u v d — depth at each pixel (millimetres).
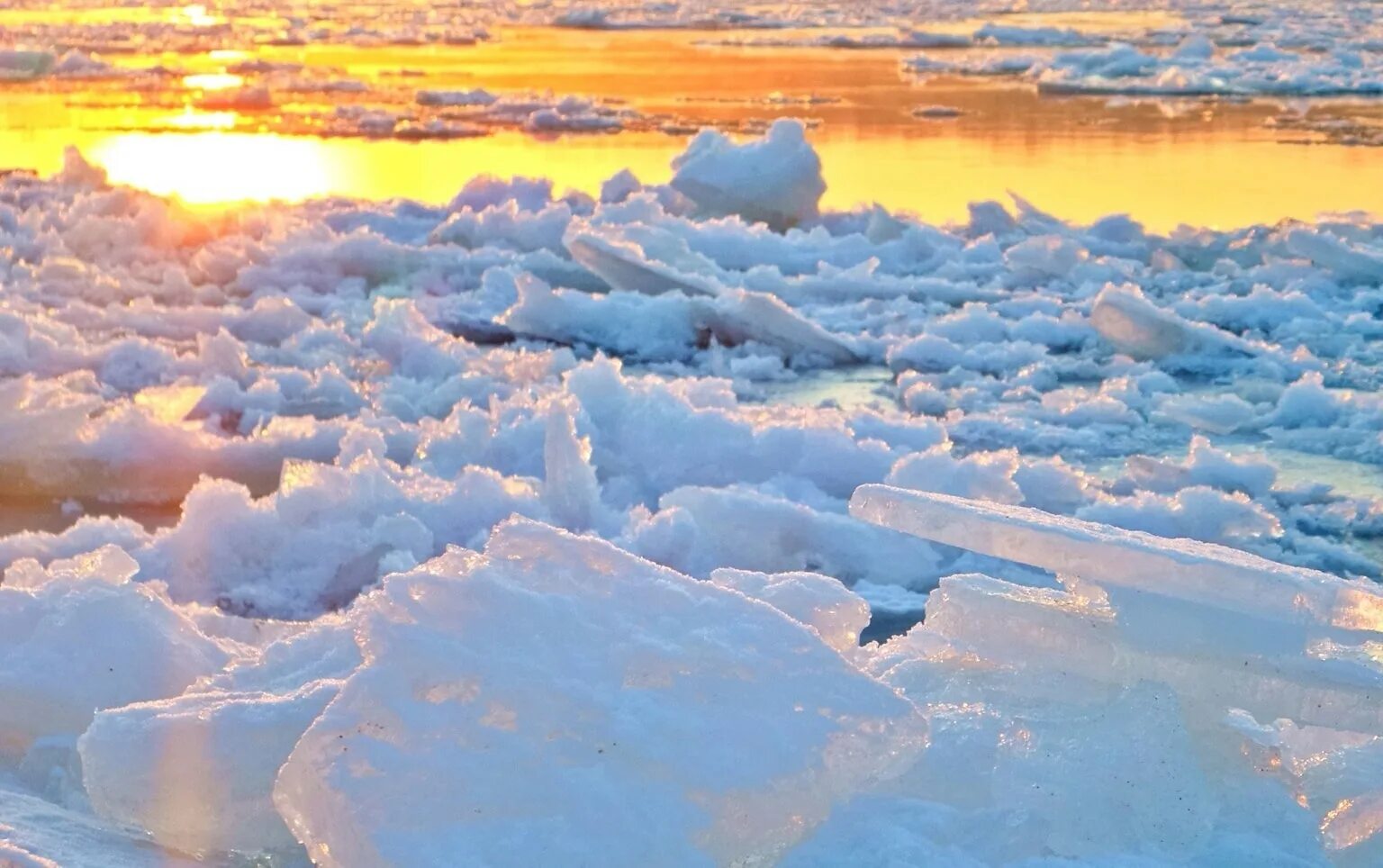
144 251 11180
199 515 5211
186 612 3840
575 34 34156
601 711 2295
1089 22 35719
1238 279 10672
